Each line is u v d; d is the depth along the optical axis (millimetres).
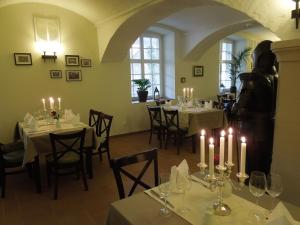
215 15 4684
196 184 1521
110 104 5309
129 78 5512
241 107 2064
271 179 1169
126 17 3949
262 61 2000
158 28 5770
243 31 7219
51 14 4414
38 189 2867
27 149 2771
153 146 4652
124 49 4953
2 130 4184
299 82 1319
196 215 1193
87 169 3246
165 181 1388
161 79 6492
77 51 4758
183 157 3996
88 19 4770
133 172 3373
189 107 4738
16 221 2320
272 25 2129
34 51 4324
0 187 3018
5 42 4059
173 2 3273
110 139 5215
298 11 1902
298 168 1376
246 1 2307
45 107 4496
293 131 1376
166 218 1173
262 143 2006
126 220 1171
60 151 2910
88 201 2662
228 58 8055
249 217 1148
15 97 4242
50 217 2373
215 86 7238
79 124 3465
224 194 1327
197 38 5793
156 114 4633
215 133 4422
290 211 1175
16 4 4082
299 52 1285
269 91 1957
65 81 4691
